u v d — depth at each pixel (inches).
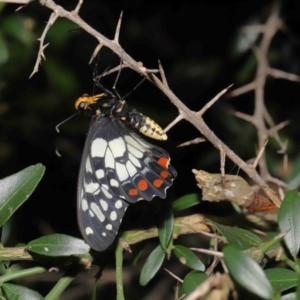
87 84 27.9
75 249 22.8
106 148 23.7
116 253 23.5
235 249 21.8
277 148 26.7
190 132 27.9
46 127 27.3
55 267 23.1
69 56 27.8
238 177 23.2
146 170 23.7
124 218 24.3
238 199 23.2
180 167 27.8
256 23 27.5
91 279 26.7
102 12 28.1
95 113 24.0
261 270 21.7
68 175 28.1
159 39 28.7
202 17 28.4
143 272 23.6
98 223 23.2
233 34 28.2
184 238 27.2
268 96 27.9
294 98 27.9
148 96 28.2
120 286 23.2
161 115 27.7
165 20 28.7
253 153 26.9
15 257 23.0
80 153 28.0
